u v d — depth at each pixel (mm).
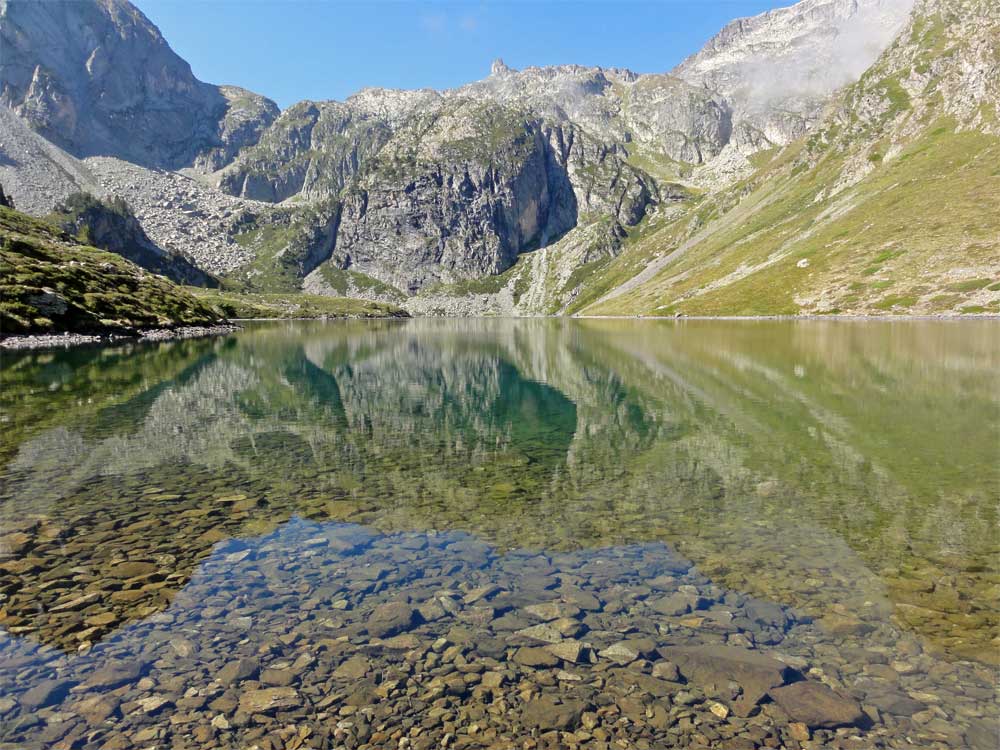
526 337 115688
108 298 115625
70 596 10695
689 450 23578
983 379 40875
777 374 46531
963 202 146500
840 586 11117
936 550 12836
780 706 7605
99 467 20609
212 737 7047
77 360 61094
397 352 81188
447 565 12297
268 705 7660
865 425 27344
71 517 15195
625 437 26484
